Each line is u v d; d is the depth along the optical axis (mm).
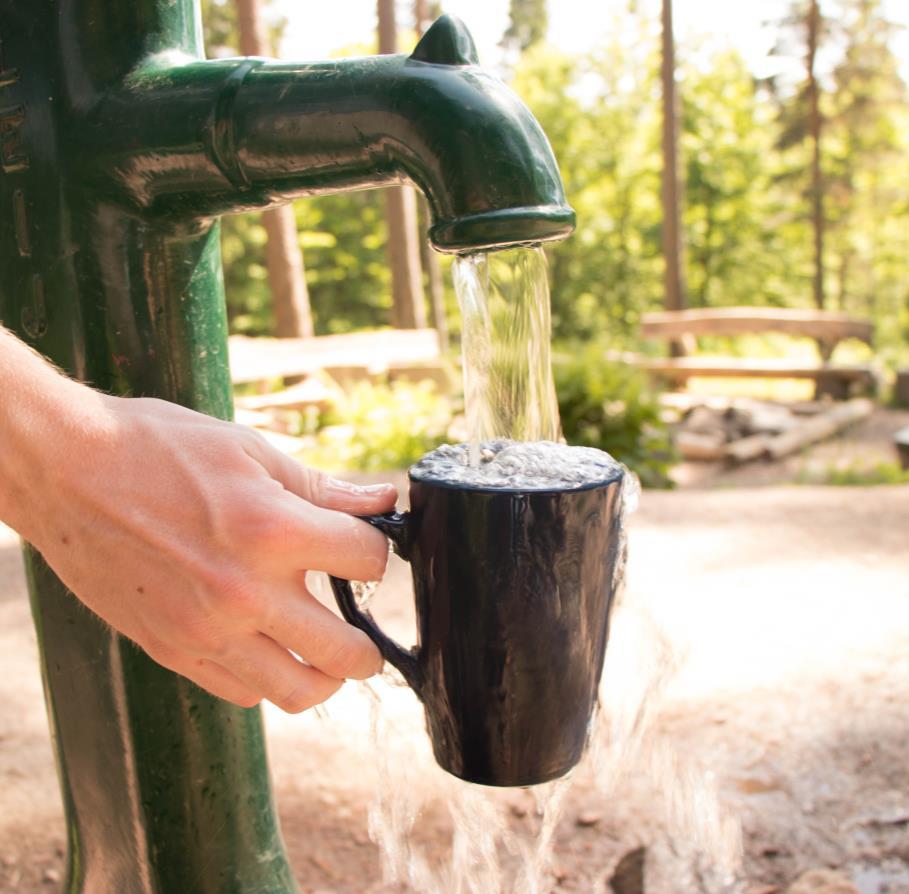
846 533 3004
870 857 1259
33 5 795
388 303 23891
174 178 767
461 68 667
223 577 616
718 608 2232
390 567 2754
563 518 632
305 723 1727
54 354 836
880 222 27844
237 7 8195
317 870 1299
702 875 1250
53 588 897
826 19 24094
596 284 26172
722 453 7367
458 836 1146
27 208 825
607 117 25438
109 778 920
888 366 18234
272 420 6965
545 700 665
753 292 26734
